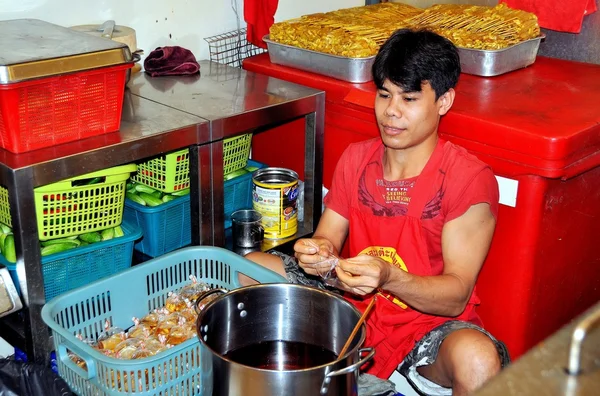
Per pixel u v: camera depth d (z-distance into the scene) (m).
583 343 0.73
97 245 1.95
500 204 1.97
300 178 2.63
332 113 2.37
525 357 0.73
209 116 1.98
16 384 1.66
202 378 1.49
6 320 1.86
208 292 1.66
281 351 1.69
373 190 1.86
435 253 1.83
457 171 1.75
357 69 2.29
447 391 1.79
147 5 2.50
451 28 2.47
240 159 2.42
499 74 2.43
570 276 2.15
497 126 1.91
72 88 1.68
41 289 1.72
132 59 1.78
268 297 1.67
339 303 1.62
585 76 2.46
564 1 2.58
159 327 1.82
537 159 1.84
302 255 1.71
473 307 1.87
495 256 2.02
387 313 1.83
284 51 2.52
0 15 2.15
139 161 2.18
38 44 1.72
